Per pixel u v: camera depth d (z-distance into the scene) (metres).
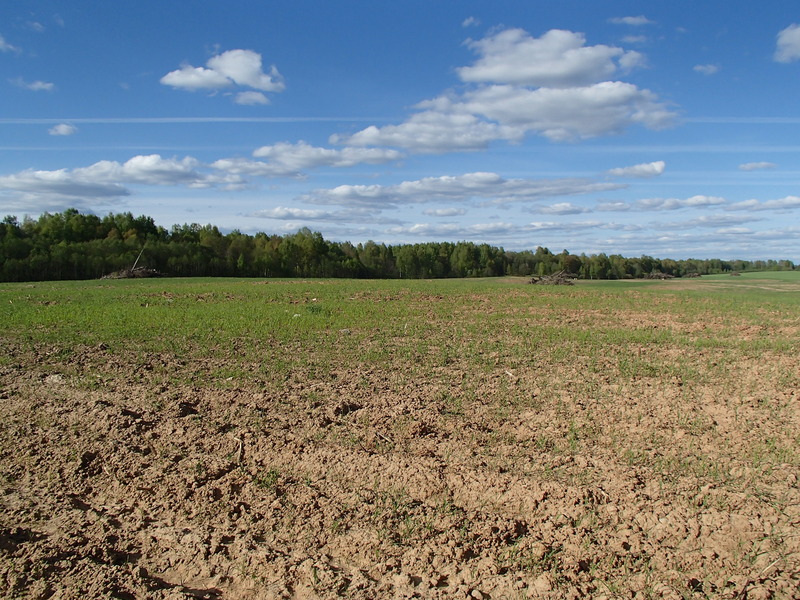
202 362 12.21
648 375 11.27
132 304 24.03
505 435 7.71
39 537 5.08
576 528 5.30
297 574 4.64
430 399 9.41
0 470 6.36
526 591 4.43
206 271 69.44
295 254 78.38
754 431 7.80
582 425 8.08
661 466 6.65
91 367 11.47
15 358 12.27
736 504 5.67
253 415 8.34
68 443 7.09
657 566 4.73
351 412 8.58
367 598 4.37
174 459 6.75
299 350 13.78
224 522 5.42
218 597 4.43
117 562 4.82
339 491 6.03
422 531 5.25
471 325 18.64
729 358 13.15
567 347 14.55
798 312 23.89
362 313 21.62
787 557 4.80
